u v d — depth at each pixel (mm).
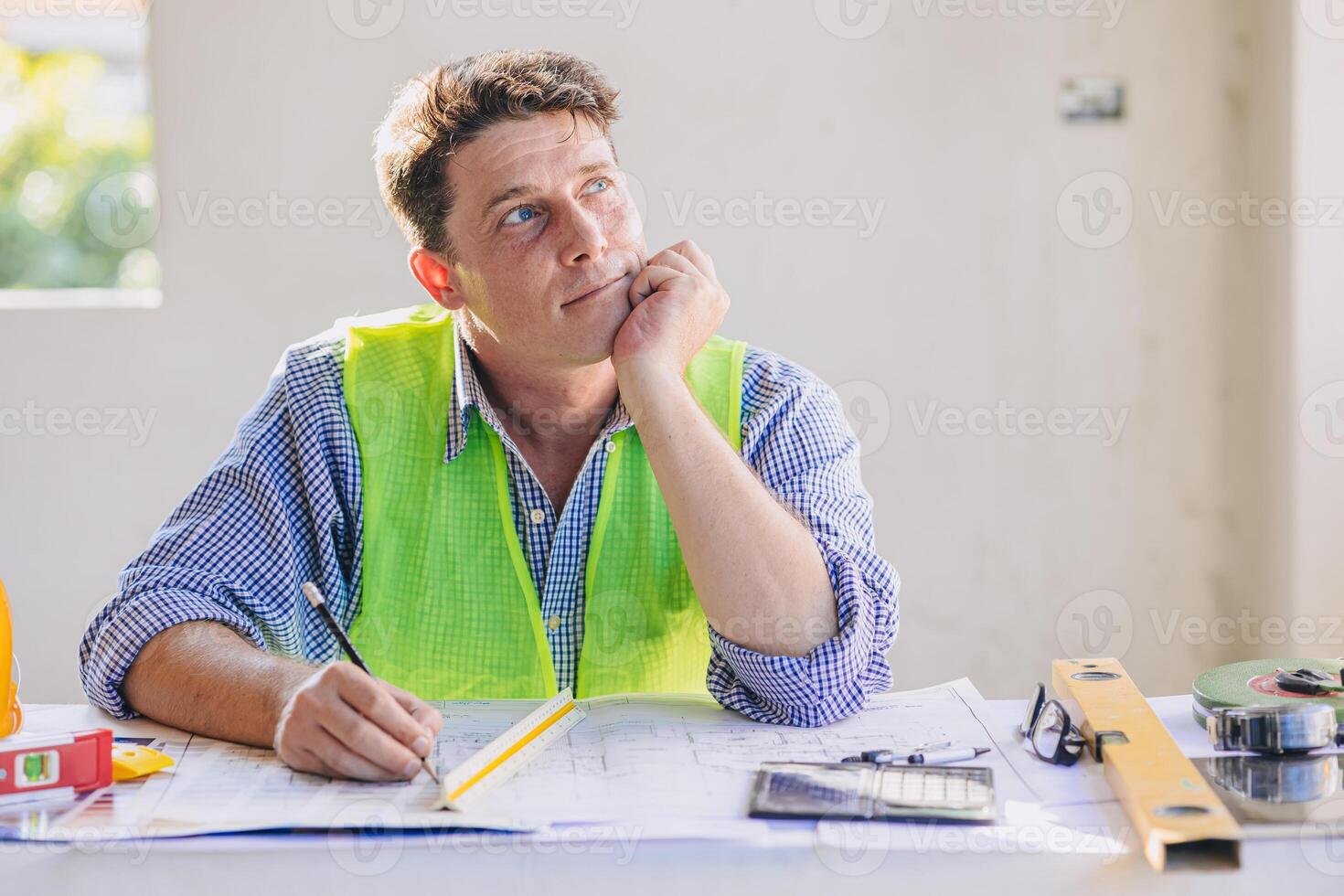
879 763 951
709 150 2271
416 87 1280
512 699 1224
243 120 2266
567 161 1192
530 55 1245
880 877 801
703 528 1101
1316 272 2160
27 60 2973
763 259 2289
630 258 1221
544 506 1295
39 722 1093
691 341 1200
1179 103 2264
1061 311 2299
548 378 1263
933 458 2328
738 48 2258
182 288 2293
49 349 2303
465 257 1219
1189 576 2348
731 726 1067
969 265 2293
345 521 1298
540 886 808
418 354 1348
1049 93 2264
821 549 1146
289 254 2291
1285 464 2217
